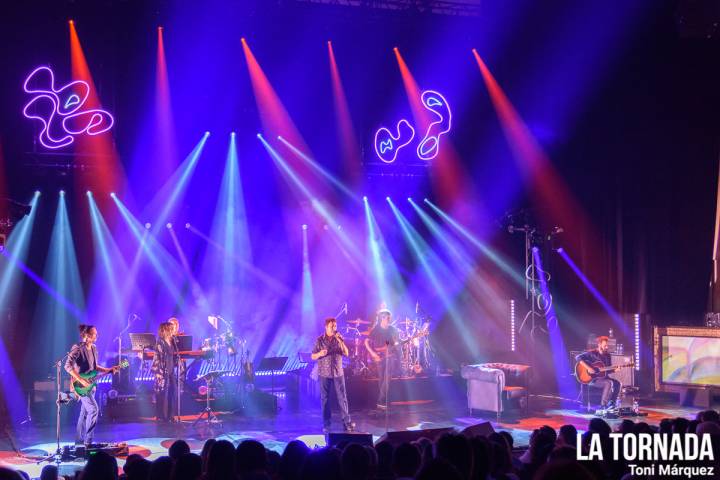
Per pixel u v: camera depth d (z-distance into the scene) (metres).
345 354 11.14
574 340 15.87
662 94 14.11
